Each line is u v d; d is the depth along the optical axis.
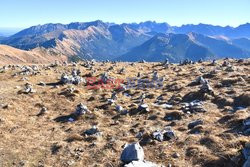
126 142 27.97
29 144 28.33
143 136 28.55
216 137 25.92
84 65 87.06
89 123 35.28
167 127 30.72
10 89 50.97
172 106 39.31
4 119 34.22
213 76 55.50
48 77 64.25
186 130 29.97
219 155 23.00
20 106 41.03
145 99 44.78
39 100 45.03
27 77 62.75
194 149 24.58
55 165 24.22
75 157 25.50
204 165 22.25
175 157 24.09
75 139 29.58
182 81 54.91
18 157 25.41
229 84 46.53
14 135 30.38
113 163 23.94
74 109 41.06
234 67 61.66
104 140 29.39
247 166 19.20
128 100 45.44
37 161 24.84
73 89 50.75
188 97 41.97
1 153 25.97
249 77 49.72
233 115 30.77
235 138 25.48
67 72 72.12
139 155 22.84
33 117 37.25
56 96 47.41
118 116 37.03
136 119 35.53
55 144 28.20
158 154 25.02
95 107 41.59
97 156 25.52
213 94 40.88
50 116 38.06
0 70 73.38
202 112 34.81
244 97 36.22
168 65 83.31
